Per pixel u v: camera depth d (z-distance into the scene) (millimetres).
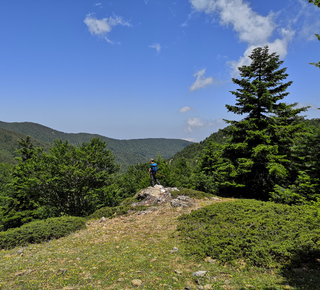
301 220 7918
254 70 18703
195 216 10477
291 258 5836
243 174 18359
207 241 7383
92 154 27609
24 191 25594
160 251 7484
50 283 5781
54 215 28516
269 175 17250
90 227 12453
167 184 36531
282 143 17531
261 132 16469
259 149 15820
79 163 26297
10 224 29406
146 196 16219
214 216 9836
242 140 18688
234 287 4973
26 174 25547
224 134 19453
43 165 24609
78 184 25969
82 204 28891
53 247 9461
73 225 12211
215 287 5023
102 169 28812
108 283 5504
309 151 14727
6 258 8602
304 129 15453
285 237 6883
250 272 5676
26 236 10750
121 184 37594
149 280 5512
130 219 12805
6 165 69875
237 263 6117
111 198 30672
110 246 8484
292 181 16859
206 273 5742
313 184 12852
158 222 11398
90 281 5695
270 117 16891
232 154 19000
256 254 6238
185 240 8203
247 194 18516
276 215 8680
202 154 34812
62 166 24234
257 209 9555
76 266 6781
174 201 14180
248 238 6898
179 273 5812
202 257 6668
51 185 25062
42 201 26734
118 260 6914
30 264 7508
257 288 4820
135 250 7711
